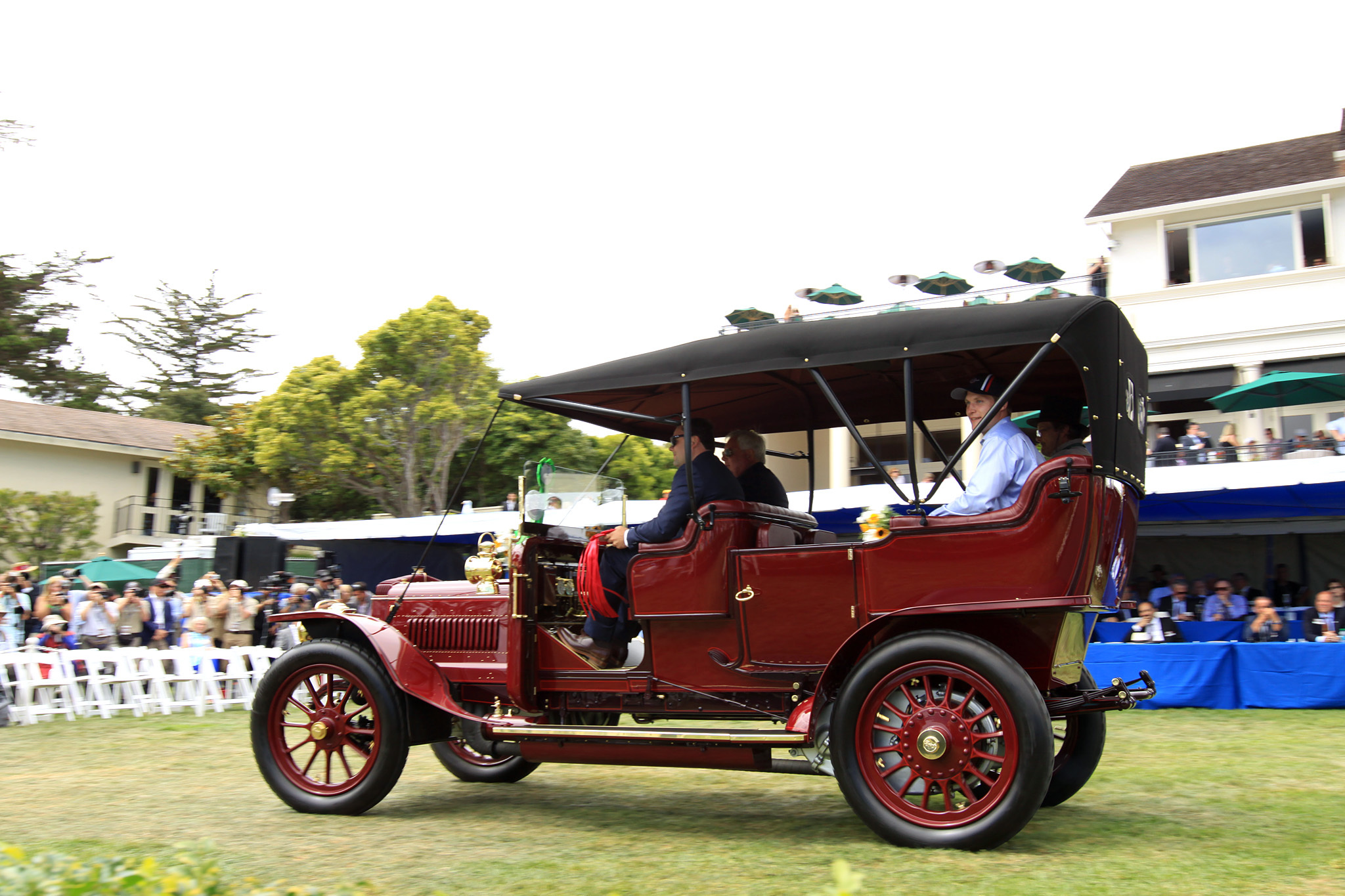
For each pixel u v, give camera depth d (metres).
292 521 27.22
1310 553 13.63
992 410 3.87
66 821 4.36
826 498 11.39
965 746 3.60
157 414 43.59
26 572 11.55
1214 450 12.38
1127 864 3.41
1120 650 9.13
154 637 11.23
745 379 4.69
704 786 5.26
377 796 4.45
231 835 4.05
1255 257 15.52
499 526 13.80
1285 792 4.84
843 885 1.81
